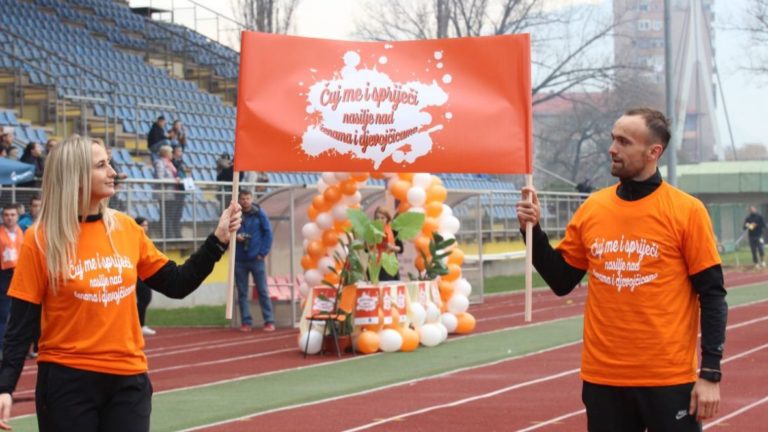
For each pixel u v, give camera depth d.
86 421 5.60
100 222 5.77
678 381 5.70
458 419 10.87
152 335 20.39
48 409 5.61
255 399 12.38
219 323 22.41
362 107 8.99
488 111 8.47
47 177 5.66
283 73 9.14
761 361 15.14
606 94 64.94
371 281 16.98
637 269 5.76
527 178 8.40
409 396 12.48
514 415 11.05
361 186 18.55
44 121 29.33
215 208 26.31
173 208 25.12
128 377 5.68
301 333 16.89
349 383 13.62
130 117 32.19
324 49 9.14
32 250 5.62
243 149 9.05
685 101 77.88
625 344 5.75
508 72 8.41
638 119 5.82
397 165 8.86
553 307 26.34
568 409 11.40
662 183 5.88
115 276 5.68
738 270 43.09
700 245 5.68
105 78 32.28
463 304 19.34
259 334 20.39
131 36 39.50
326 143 9.07
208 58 40.84
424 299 17.70
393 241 17.70
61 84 31.08
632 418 5.82
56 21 36.03
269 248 20.94
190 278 6.03
